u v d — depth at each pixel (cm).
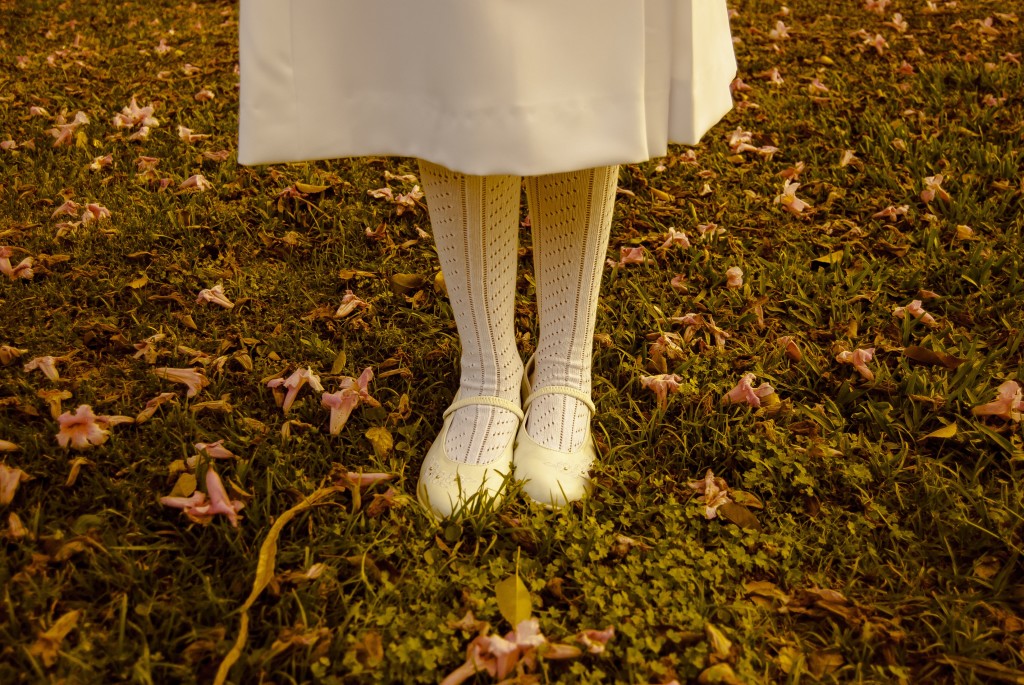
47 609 143
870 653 142
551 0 121
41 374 200
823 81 380
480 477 169
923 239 257
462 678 133
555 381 179
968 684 136
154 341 212
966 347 212
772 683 138
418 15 126
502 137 126
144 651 133
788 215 280
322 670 133
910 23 444
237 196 289
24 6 500
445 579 155
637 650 138
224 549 156
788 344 212
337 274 248
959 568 158
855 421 195
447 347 214
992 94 353
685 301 235
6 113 348
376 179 301
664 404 195
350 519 163
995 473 177
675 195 291
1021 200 271
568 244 169
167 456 176
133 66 412
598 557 158
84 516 157
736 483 178
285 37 129
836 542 163
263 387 198
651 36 129
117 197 283
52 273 240
